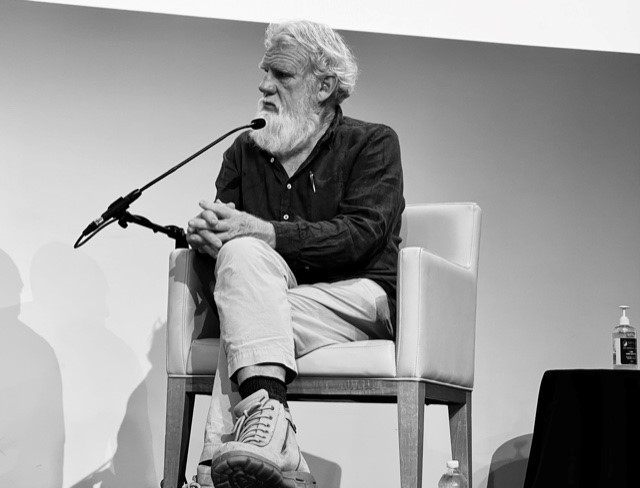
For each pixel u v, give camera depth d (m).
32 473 3.38
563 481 2.90
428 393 2.59
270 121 2.81
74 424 3.43
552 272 3.81
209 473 2.30
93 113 3.58
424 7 3.88
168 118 3.63
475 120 3.85
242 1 3.75
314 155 2.81
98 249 3.53
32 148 3.52
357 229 2.63
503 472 3.67
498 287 3.77
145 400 3.50
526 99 3.89
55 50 3.58
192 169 3.63
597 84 3.95
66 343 3.46
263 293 2.36
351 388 2.54
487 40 3.91
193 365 2.69
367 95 3.78
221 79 3.69
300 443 3.58
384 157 2.79
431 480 3.61
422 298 2.53
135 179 3.58
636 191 3.92
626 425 2.87
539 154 3.87
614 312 3.84
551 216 3.84
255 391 2.29
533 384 3.74
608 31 3.99
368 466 3.60
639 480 2.84
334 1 3.82
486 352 3.72
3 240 3.45
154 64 3.65
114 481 3.44
